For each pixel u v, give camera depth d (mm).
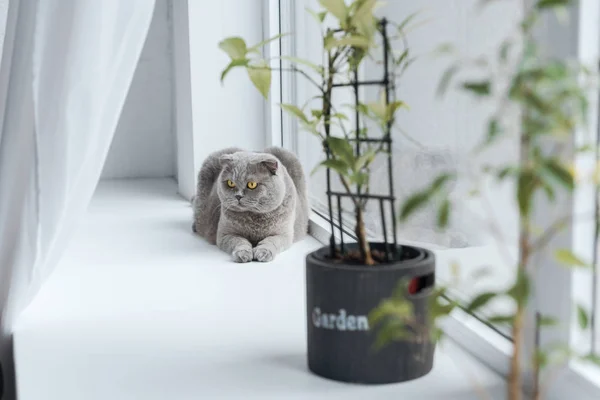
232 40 925
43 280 1220
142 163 2885
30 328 1209
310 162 1970
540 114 512
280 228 1646
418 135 1342
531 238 822
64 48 1093
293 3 1973
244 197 1562
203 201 1812
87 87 1106
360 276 894
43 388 976
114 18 1116
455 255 1204
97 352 1100
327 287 916
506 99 635
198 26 2084
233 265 1553
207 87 2115
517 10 1016
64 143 1107
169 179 2844
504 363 947
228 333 1162
